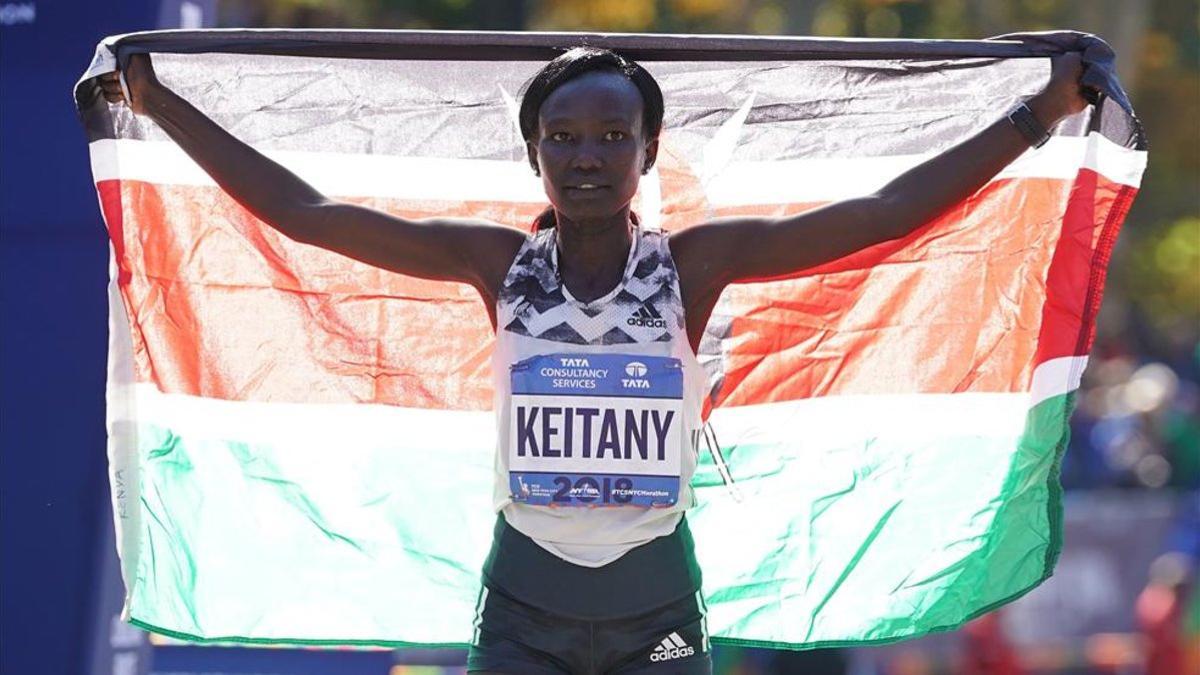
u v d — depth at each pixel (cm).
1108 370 6444
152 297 1722
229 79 1717
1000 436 1725
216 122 1705
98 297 2080
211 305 1733
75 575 2061
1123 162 1642
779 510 1748
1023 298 1714
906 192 1514
